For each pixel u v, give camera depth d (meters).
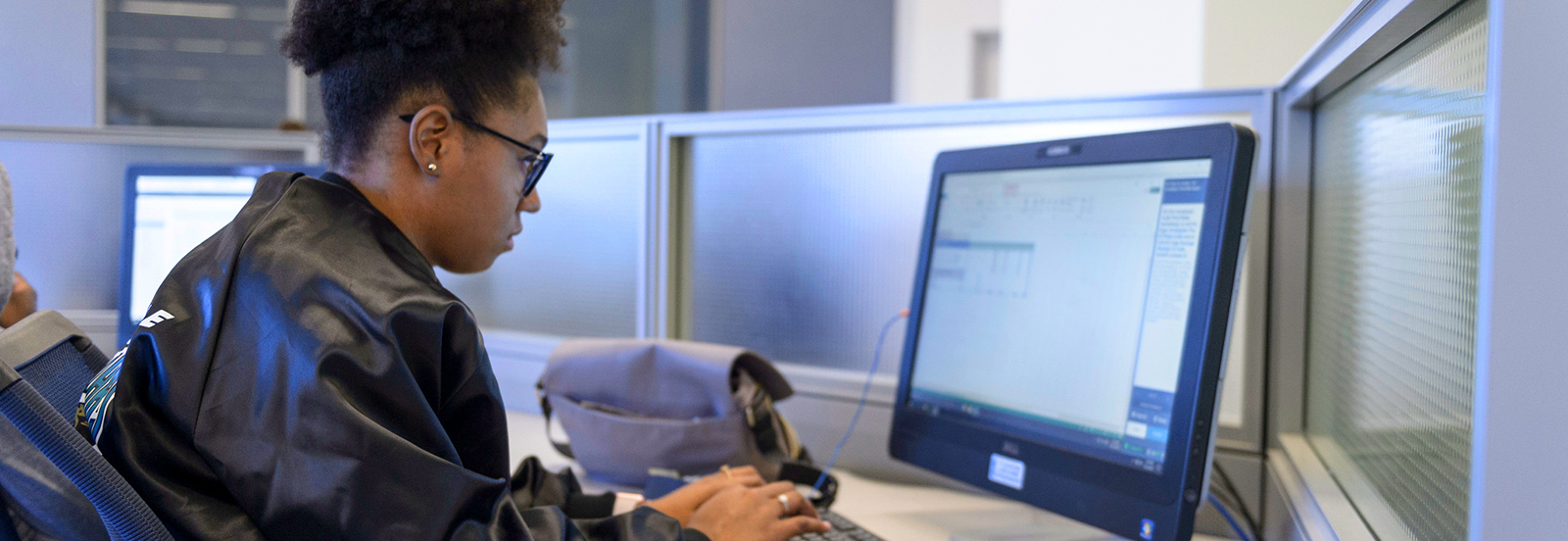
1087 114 1.09
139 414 0.58
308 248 0.62
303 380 0.56
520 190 0.78
